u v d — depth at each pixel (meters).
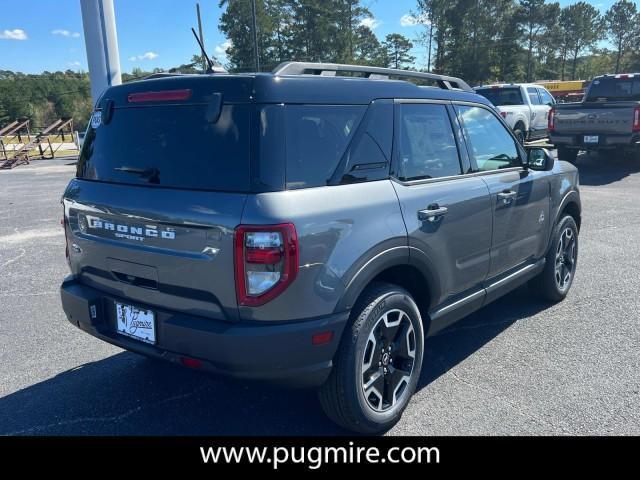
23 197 12.07
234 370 2.56
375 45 76.56
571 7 90.12
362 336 2.84
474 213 3.62
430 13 62.50
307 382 2.71
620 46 91.88
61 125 28.41
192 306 2.71
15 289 5.72
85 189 3.18
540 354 4.06
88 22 10.34
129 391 3.62
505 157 4.22
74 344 4.37
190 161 2.72
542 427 3.14
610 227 8.08
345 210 2.73
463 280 3.66
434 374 3.79
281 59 60.16
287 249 2.47
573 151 14.17
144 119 2.95
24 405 3.45
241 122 2.59
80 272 3.33
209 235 2.55
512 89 16.91
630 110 12.21
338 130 2.86
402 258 3.03
